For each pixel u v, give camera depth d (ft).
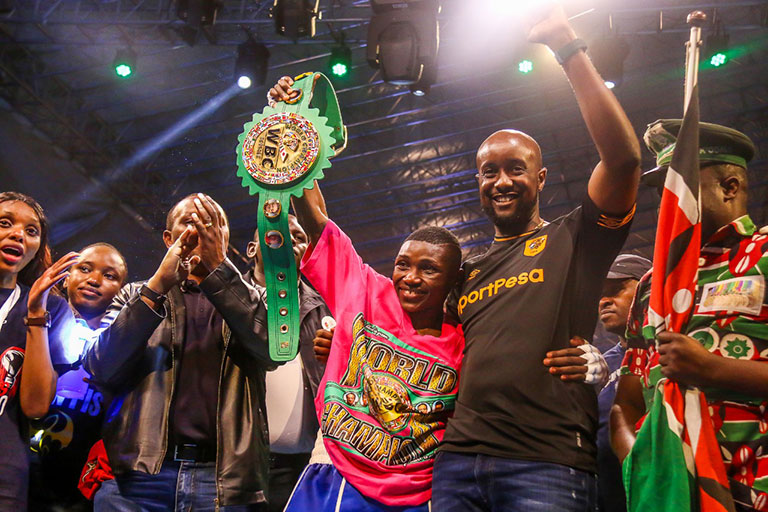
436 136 49.83
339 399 8.66
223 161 48.93
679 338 6.81
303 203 9.49
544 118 48.24
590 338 8.34
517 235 8.98
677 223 7.23
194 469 9.50
